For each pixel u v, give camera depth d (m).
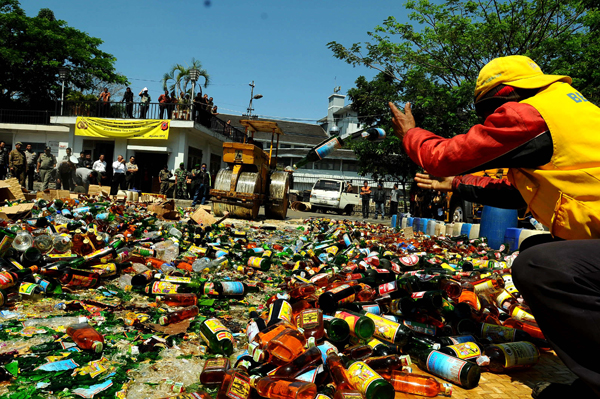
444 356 2.15
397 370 2.09
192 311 2.86
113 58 36.62
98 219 6.03
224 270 4.45
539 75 1.72
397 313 2.83
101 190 11.93
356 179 37.75
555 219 1.60
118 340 2.39
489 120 1.61
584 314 1.47
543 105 1.55
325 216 18.14
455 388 2.07
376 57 16.42
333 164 38.94
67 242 4.01
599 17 12.86
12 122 27.83
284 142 45.06
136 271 3.94
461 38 14.34
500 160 1.60
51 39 32.25
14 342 2.26
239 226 9.29
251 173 11.13
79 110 22.58
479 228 8.67
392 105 2.13
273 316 2.37
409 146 1.93
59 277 3.28
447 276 3.31
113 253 3.97
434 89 14.51
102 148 22.62
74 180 18.38
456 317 2.57
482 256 6.09
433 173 1.81
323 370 1.95
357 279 3.17
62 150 24.08
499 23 13.55
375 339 2.39
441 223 10.12
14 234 3.48
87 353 2.18
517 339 2.50
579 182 1.50
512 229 7.12
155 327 2.59
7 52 29.69
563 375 2.29
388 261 3.96
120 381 1.92
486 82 1.80
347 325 2.26
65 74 22.66
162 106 21.67
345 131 45.91
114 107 22.69
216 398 1.81
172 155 21.42
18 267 3.24
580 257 1.50
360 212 27.83
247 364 1.94
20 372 1.94
